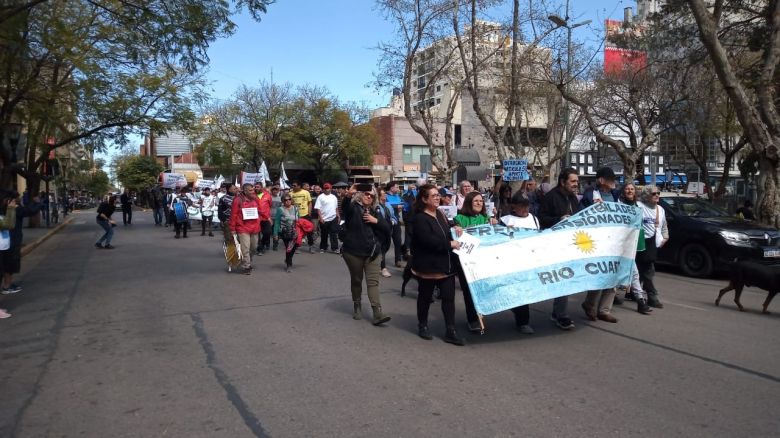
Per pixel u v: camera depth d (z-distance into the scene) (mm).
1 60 13516
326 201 15398
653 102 23672
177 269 12352
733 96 13141
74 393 4875
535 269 6652
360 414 4355
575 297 9109
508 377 5191
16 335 6840
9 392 4914
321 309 8195
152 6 11883
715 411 4383
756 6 17625
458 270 6844
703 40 12875
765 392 4789
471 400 4629
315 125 44031
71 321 7543
